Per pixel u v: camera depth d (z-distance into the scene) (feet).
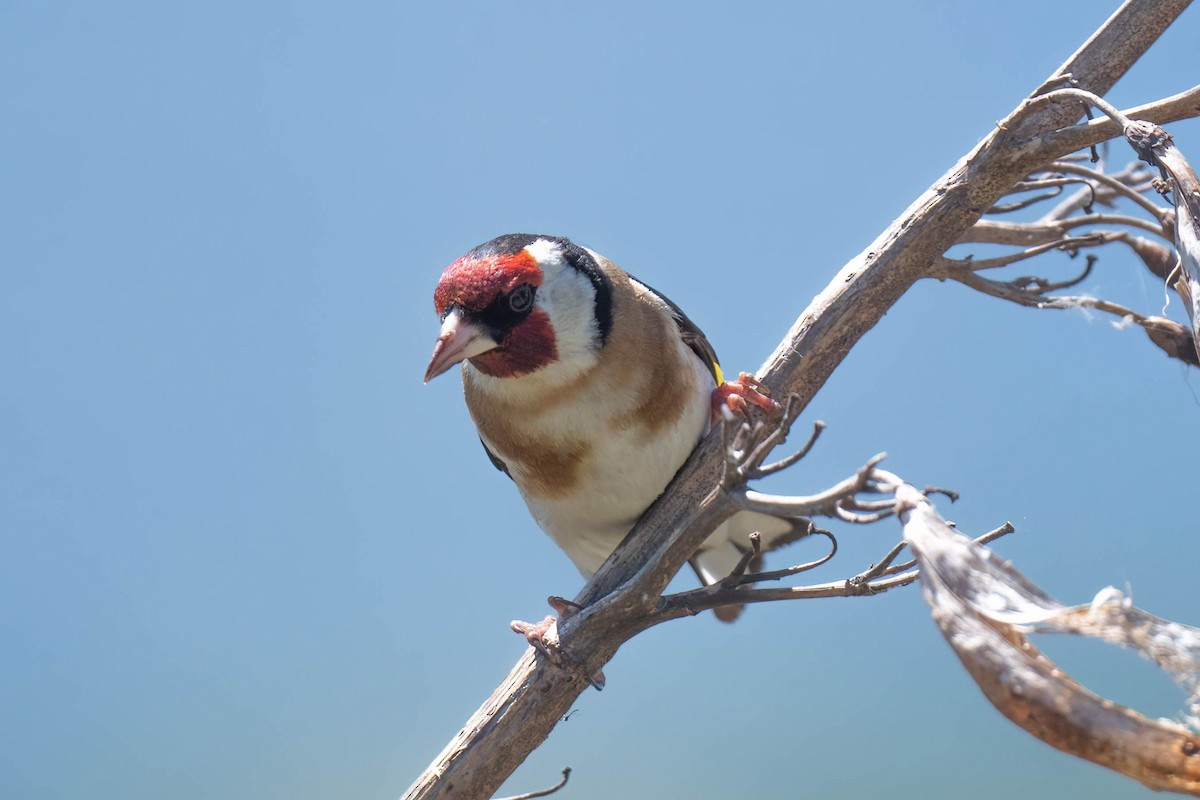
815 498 12.89
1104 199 24.88
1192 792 10.74
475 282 19.81
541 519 21.97
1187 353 19.89
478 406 21.18
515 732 18.11
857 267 20.10
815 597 16.39
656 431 20.47
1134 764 10.91
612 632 17.87
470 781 18.10
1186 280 15.75
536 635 18.29
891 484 12.48
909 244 19.88
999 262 20.88
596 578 19.89
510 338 19.95
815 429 13.33
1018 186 20.26
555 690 18.06
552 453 20.75
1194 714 10.89
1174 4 19.44
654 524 20.22
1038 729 11.16
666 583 16.93
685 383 20.74
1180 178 15.42
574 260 20.39
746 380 20.21
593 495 20.95
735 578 16.81
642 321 20.62
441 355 19.65
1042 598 11.53
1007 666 11.30
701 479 20.36
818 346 20.03
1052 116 19.48
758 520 22.71
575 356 20.15
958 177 19.72
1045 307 20.74
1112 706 11.07
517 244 20.29
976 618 11.53
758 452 13.79
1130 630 11.12
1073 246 21.24
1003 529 14.85
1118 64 19.60
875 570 15.97
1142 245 21.57
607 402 20.25
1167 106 17.94
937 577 11.73
